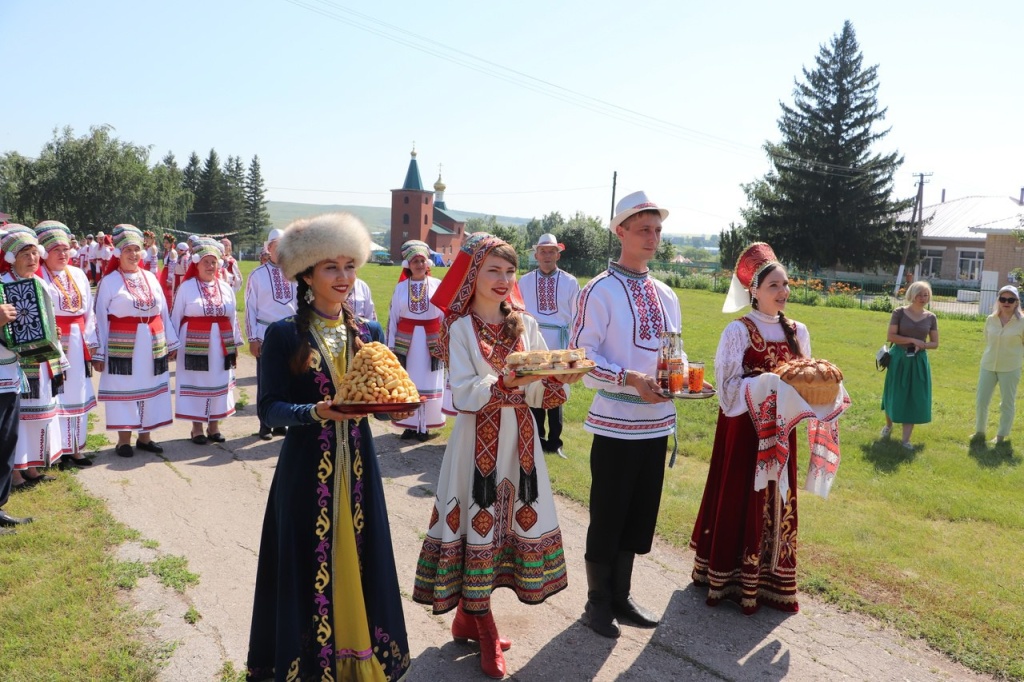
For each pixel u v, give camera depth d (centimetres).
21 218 6519
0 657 370
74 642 387
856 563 492
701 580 466
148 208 6738
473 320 369
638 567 500
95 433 811
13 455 551
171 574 466
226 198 10362
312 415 293
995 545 532
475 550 360
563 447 768
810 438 448
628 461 408
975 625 417
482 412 362
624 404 408
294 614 303
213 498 614
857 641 407
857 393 1105
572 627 423
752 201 5341
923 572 481
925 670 380
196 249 775
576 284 796
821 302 3203
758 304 443
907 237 4906
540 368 337
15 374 538
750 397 418
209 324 776
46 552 495
